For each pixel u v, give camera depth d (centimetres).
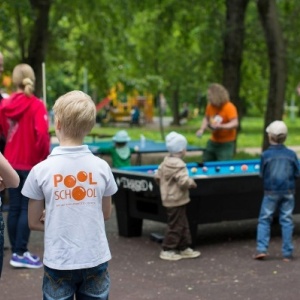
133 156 1809
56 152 398
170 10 1889
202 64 2234
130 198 859
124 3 1847
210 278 679
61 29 1897
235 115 1052
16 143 707
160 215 813
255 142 2750
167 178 756
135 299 610
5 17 1440
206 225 959
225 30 1777
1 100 803
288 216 752
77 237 390
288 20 1922
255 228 933
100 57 1998
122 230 877
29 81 706
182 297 615
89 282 394
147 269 716
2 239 403
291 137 3148
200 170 947
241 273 697
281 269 712
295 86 2280
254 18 2080
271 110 1661
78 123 397
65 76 3700
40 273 703
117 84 2502
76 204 393
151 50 2664
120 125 4597
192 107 5678
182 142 756
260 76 2662
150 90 2792
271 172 747
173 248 759
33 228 413
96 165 402
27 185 400
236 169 972
